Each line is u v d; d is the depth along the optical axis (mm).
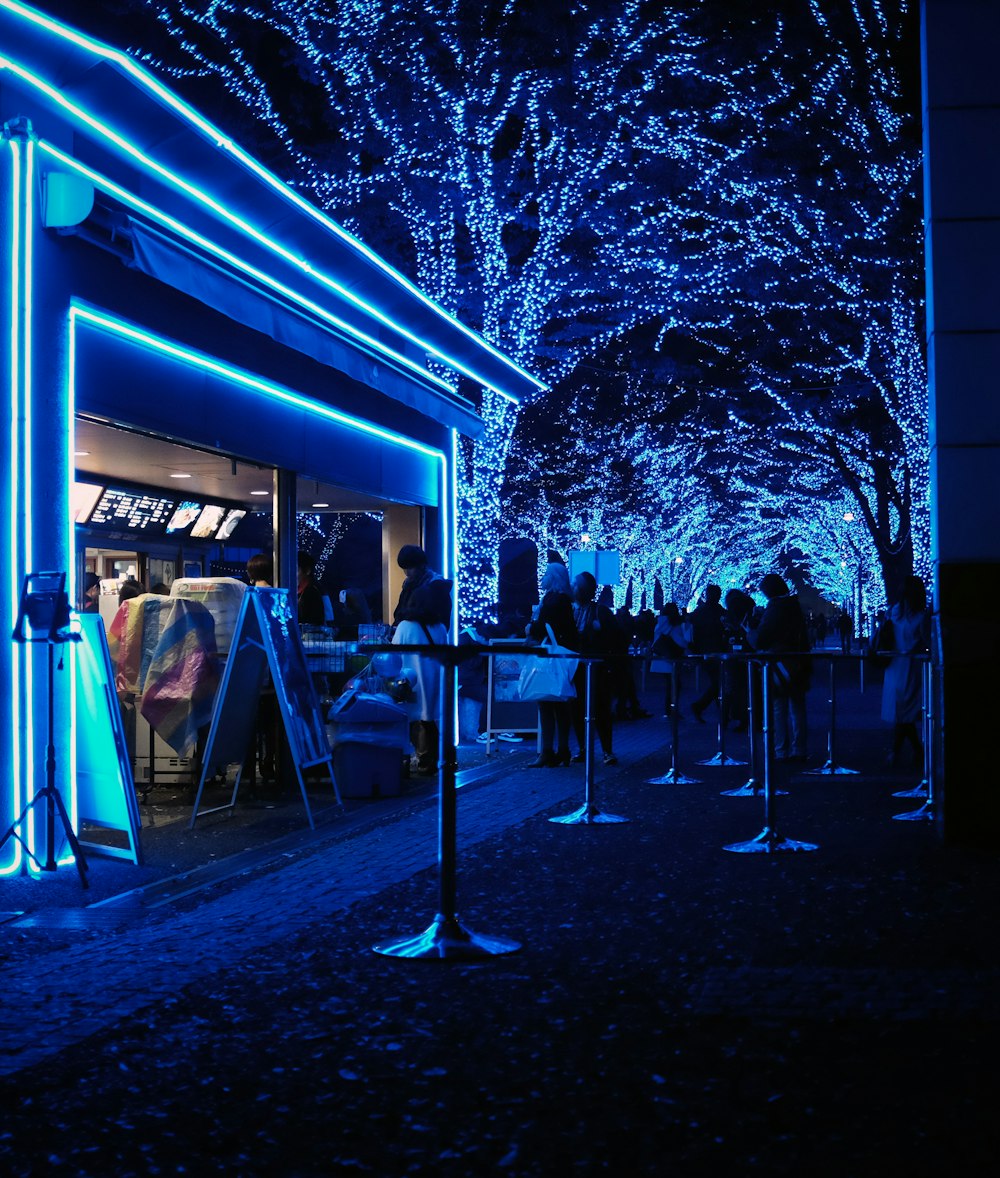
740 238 26828
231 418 12969
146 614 12945
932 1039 4891
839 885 8008
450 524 19844
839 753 17578
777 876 8352
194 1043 5023
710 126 23797
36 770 9281
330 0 21094
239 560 20625
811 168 24141
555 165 24281
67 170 9602
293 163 23172
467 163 23750
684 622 23719
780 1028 5055
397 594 18984
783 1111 4172
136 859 9312
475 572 24359
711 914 7219
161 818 11797
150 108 9766
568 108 23469
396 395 15891
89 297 10148
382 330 15617
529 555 59781
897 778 14422
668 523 61500
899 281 25766
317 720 12125
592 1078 4531
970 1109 4164
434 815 11805
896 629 15367
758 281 27359
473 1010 5422
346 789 13227
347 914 7422
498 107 23281
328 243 12961
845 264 26328
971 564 9547
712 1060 4691
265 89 22062
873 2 21531
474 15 22188
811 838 10008
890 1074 4508
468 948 6348
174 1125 4172
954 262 9672
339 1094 4426
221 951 6555
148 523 17500
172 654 12219
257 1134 4086
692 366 34062
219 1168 3832
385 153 23203
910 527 35156
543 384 22000
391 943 6590
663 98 23406
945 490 9594
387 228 24250
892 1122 4066
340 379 15805
